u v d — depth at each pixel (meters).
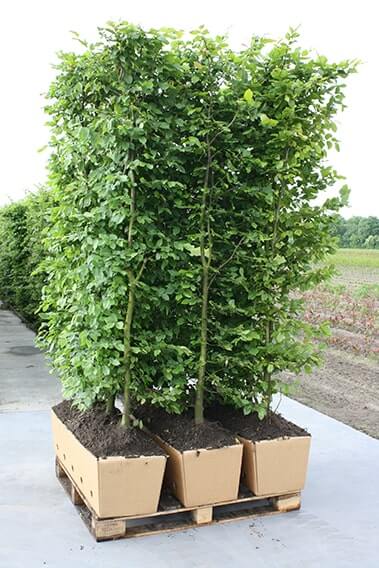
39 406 5.68
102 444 3.22
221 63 3.42
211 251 3.48
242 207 3.65
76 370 3.60
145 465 3.10
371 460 4.34
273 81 3.38
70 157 3.57
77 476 3.40
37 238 9.48
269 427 3.55
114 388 3.52
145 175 3.36
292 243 3.66
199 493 3.24
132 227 3.26
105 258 3.20
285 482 3.45
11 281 14.24
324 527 3.30
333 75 3.47
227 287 3.57
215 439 3.33
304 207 3.68
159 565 2.87
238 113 3.36
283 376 6.86
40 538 3.12
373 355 6.64
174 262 3.42
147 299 3.40
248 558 2.95
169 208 3.51
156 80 3.31
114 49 3.19
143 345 3.31
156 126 3.21
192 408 3.79
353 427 5.12
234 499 3.35
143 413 3.78
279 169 3.40
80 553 2.97
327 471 4.13
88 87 3.41
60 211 3.65
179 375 3.50
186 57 3.48
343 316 7.23
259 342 3.66
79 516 3.40
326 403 5.78
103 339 3.28
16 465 4.15
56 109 3.72
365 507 3.57
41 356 8.29
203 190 3.38
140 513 3.14
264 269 3.44
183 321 3.46
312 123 3.56
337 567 2.88
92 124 3.31
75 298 3.60
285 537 3.17
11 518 3.35
